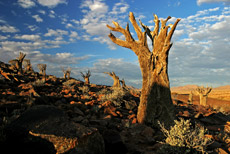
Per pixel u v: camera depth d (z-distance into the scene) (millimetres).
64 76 28781
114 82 21969
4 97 7543
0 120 4492
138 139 5168
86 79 25797
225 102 29078
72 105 7809
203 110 11688
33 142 3010
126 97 12562
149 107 6742
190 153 3760
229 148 4293
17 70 19391
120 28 7285
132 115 8031
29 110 3953
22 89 10469
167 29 6789
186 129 4098
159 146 4406
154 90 6816
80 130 3314
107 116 7277
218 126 7535
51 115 3816
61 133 3107
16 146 3041
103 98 10969
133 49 7297
